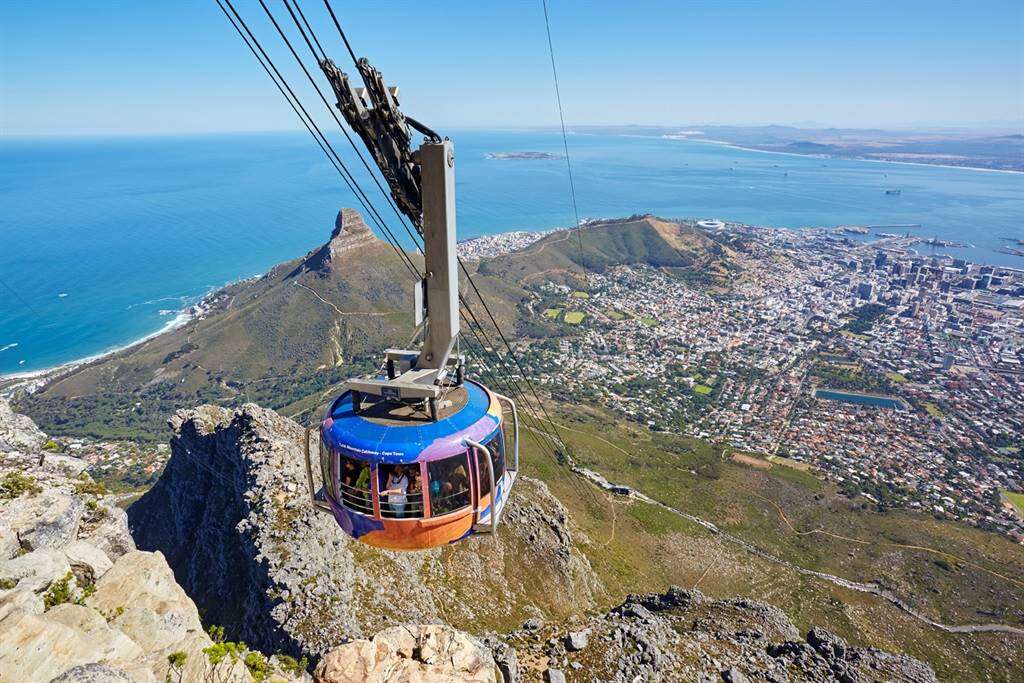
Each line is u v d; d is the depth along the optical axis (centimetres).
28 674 1591
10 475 2881
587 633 4262
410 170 1328
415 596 5281
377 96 1211
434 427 1380
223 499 6994
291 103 1335
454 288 1414
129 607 2266
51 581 2191
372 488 1348
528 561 7181
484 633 5416
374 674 2486
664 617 6338
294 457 6581
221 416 8881
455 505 1388
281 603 4547
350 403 1522
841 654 5303
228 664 2120
